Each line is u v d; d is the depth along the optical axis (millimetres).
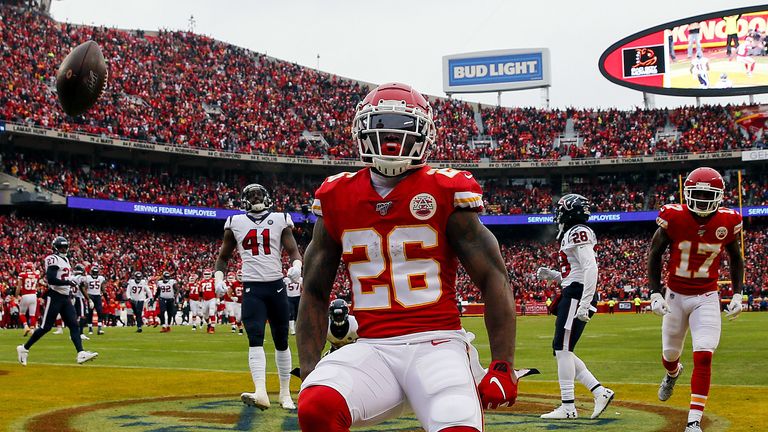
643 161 49156
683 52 49469
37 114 38531
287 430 6742
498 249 3395
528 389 9836
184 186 44906
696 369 6758
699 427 6559
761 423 6988
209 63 50812
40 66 41375
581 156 50562
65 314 12859
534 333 22594
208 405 8273
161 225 45375
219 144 44781
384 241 3393
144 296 24969
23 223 37344
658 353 14898
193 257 42562
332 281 3662
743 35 48281
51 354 15148
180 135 44156
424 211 3355
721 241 6965
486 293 3344
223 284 8430
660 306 7125
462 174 3426
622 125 52906
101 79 8688
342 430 3146
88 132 39625
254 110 49469
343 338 5797
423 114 3439
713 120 51312
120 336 22203
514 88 54781
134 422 7156
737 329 22500
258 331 7934
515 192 51906
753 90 48188
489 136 54125
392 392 3312
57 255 12750
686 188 6984
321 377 3217
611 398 7531
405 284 3373
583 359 13680
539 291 44938
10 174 38188
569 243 7648
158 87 46219
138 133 41719
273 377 11031
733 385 9758
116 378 10820
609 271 46812
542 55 54406
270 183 49062
